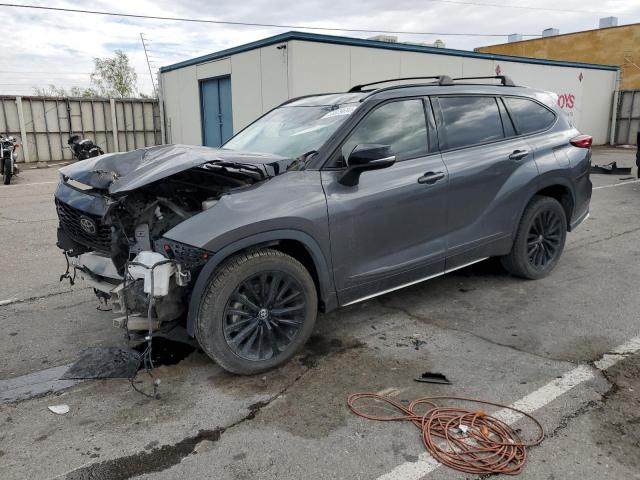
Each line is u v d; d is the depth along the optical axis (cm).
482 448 269
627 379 331
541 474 249
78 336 413
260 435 284
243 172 355
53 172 1677
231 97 1664
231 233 312
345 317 441
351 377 343
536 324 418
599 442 271
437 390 324
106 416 304
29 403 319
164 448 274
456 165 425
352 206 362
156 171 321
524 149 478
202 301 319
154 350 386
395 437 280
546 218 512
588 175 543
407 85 425
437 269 429
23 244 709
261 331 343
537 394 316
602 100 2381
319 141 380
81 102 2086
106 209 344
